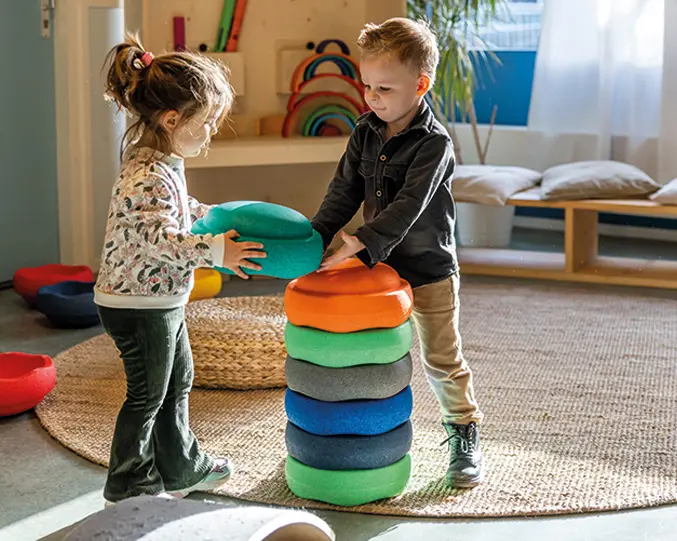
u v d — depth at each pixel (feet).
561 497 6.47
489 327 10.41
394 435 6.34
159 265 5.79
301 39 12.68
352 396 6.20
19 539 6.03
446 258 6.54
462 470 6.62
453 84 14.26
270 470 6.95
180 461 6.40
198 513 5.13
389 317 6.14
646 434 7.54
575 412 8.00
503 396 8.38
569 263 12.38
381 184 6.39
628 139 14.16
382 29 6.10
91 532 4.99
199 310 9.16
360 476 6.28
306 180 13.03
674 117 13.50
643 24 13.65
